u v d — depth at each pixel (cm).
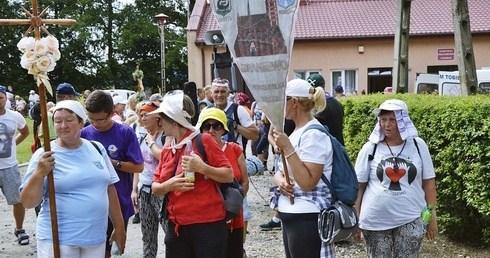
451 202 628
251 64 365
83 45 5072
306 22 2612
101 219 389
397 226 418
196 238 395
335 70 2491
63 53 4966
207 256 393
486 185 562
